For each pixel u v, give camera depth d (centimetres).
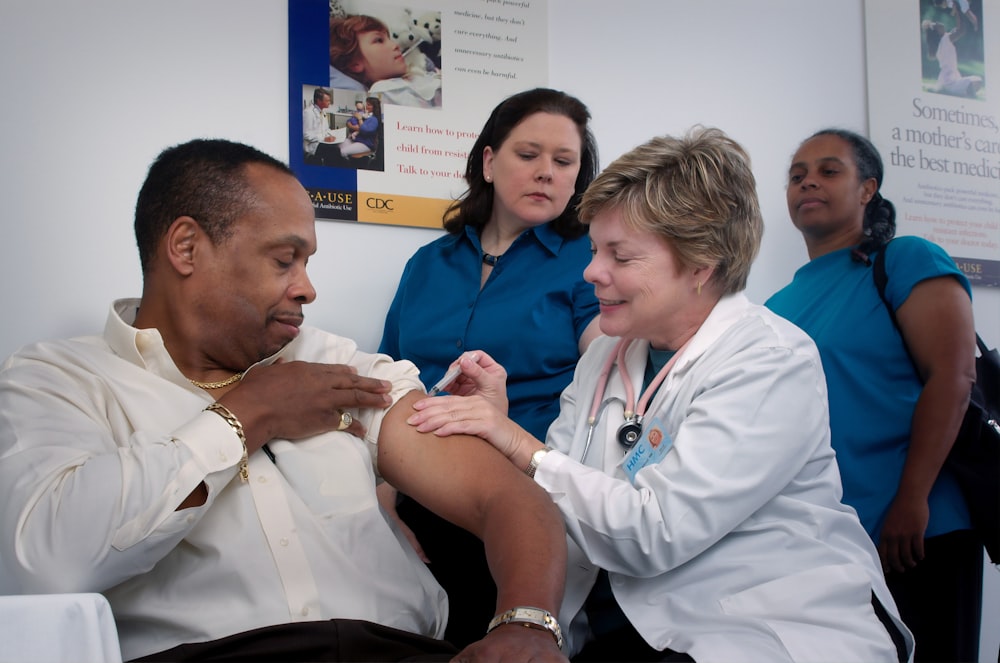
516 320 200
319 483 131
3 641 92
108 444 121
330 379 133
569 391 177
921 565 208
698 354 150
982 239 287
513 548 120
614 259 153
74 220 205
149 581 121
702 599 138
